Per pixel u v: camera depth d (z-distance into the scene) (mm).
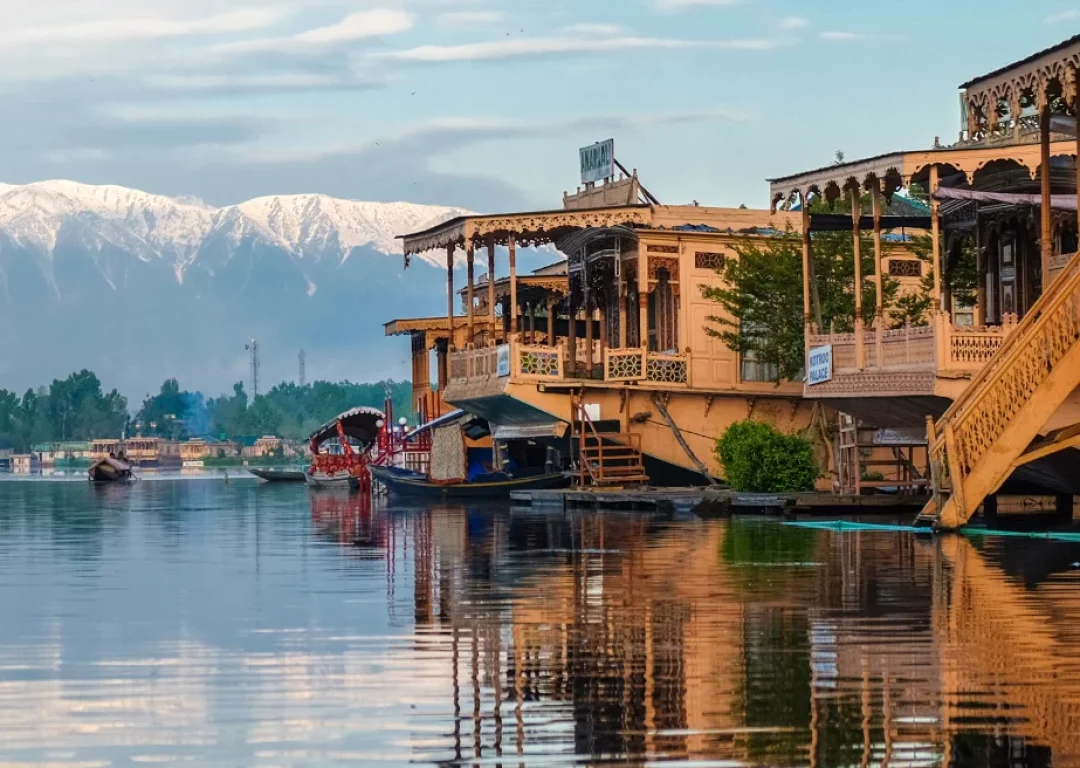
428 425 81812
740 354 63438
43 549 41875
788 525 46062
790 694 19109
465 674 20672
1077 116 40875
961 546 37062
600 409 62188
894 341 47250
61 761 16609
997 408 40406
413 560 36688
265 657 22094
